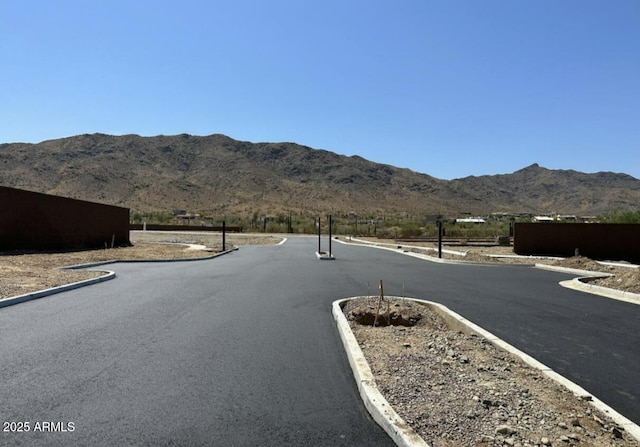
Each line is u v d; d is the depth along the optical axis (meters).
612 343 7.83
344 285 14.07
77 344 7.25
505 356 6.73
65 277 14.11
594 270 18.38
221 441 4.27
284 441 4.29
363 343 7.36
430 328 8.89
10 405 4.95
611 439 4.28
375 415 4.76
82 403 5.02
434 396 5.10
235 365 6.36
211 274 16.59
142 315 9.43
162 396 5.25
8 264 16.47
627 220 33.97
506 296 12.60
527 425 4.46
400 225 59.53
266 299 11.48
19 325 8.45
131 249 27.52
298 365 6.42
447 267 20.23
